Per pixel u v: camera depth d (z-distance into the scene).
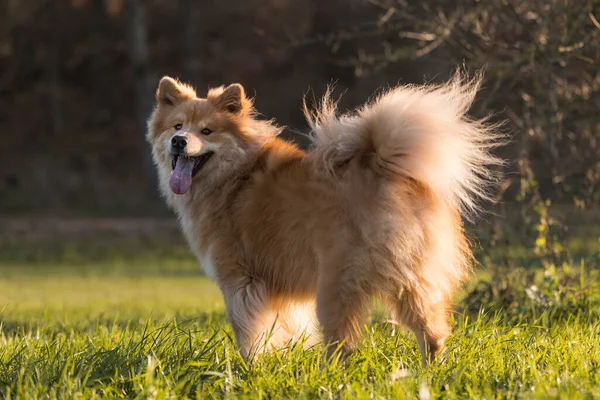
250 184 7.89
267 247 7.60
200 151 8.02
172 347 7.23
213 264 7.94
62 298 17.98
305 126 45.25
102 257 30.39
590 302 9.59
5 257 30.41
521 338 7.46
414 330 7.05
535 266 10.57
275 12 47.91
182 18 46.41
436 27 10.80
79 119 52.12
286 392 6.01
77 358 6.99
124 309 14.52
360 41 39.59
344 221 6.97
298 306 7.90
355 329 7.00
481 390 5.98
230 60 48.19
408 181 6.99
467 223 10.91
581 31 10.16
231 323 7.77
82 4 51.72
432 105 6.97
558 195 10.98
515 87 11.98
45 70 53.31
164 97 8.83
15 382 6.39
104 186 43.59
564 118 10.88
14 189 42.72
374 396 5.76
